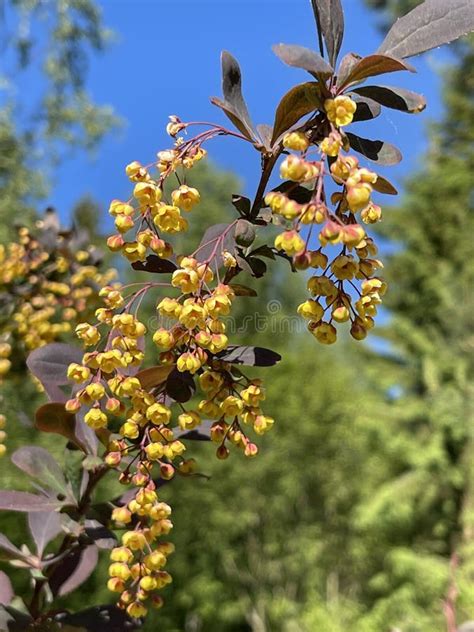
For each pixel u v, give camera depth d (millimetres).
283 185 920
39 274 2281
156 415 911
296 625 8562
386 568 9070
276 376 9148
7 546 1145
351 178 788
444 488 9375
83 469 1190
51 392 1104
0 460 4078
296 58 790
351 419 9305
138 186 889
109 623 1141
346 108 832
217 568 8867
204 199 10617
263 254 968
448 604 1728
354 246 793
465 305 9625
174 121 958
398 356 10539
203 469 8492
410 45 907
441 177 10859
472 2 894
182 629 8695
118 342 921
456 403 9172
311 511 9164
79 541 1092
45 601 1283
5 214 7152
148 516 1019
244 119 994
